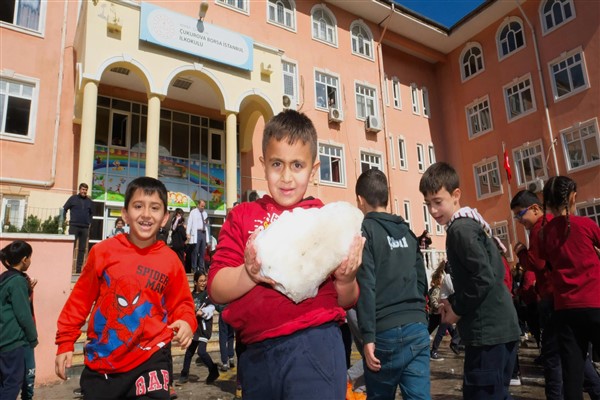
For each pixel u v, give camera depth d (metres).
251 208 1.73
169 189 14.54
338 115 18.12
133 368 2.41
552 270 3.14
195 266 11.24
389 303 2.62
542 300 4.73
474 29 22.19
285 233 1.32
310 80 18.11
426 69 24.23
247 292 1.50
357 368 3.97
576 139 17.55
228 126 13.17
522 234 19.34
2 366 3.69
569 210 3.15
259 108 14.91
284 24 18.00
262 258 1.31
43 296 6.46
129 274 2.53
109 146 13.47
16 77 11.98
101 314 2.46
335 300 1.60
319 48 18.84
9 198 11.41
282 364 1.45
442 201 2.94
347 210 1.44
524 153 19.64
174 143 15.05
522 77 19.94
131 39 11.62
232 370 6.91
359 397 3.96
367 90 20.31
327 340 1.51
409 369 2.55
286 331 1.46
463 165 22.62
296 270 1.29
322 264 1.32
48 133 12.22
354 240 1.39
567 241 3.03
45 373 6.26
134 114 14.15
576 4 17.94
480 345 2.55
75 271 9.60
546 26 19.20
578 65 17.78
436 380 5.79
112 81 13.48
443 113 23.97
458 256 2.62
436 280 7.63
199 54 12.72
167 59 12.20
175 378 6.35
